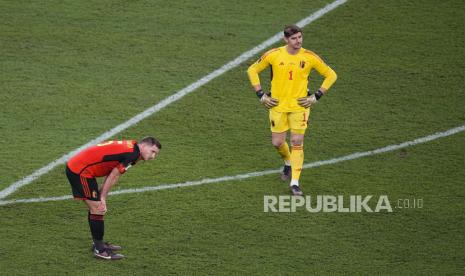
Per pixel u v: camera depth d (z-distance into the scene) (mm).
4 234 38312
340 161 45500
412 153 46188
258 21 60438
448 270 36094
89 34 58531
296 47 40781
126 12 61406
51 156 45250
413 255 37188
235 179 43594
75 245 37625
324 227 39344
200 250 37406
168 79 53750
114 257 36562
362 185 43062
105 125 48625
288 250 37469
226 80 53750
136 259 36688
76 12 61250
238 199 41688
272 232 38875
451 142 47250
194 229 39031
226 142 47250
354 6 62312
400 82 53625
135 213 40312
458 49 57094
